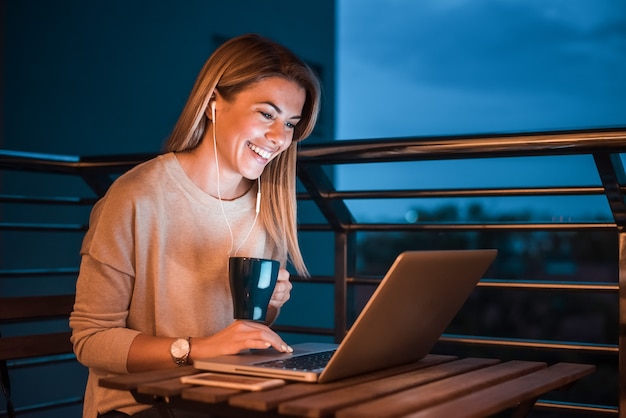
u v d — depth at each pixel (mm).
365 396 1354
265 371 1502
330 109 7855
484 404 1334
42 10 4996
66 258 5086
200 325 1956
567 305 8969
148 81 5824
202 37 6344
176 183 1946
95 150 5375
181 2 6133
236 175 2020
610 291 2141
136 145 5715
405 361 1710
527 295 8914
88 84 5324
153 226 1900
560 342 2242
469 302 9031
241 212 2055
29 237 4840
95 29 5383
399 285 1446
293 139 2080
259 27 6945
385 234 10219
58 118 5102
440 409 1296
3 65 4730
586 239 9055
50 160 2787
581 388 8625
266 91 1896
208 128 1996
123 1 5617
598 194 2193
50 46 5051
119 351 1754
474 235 9805
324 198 2525
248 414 1356
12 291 4742
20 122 4844
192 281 1954
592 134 1929
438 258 1521
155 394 1411
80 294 1862
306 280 2688
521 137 2027
